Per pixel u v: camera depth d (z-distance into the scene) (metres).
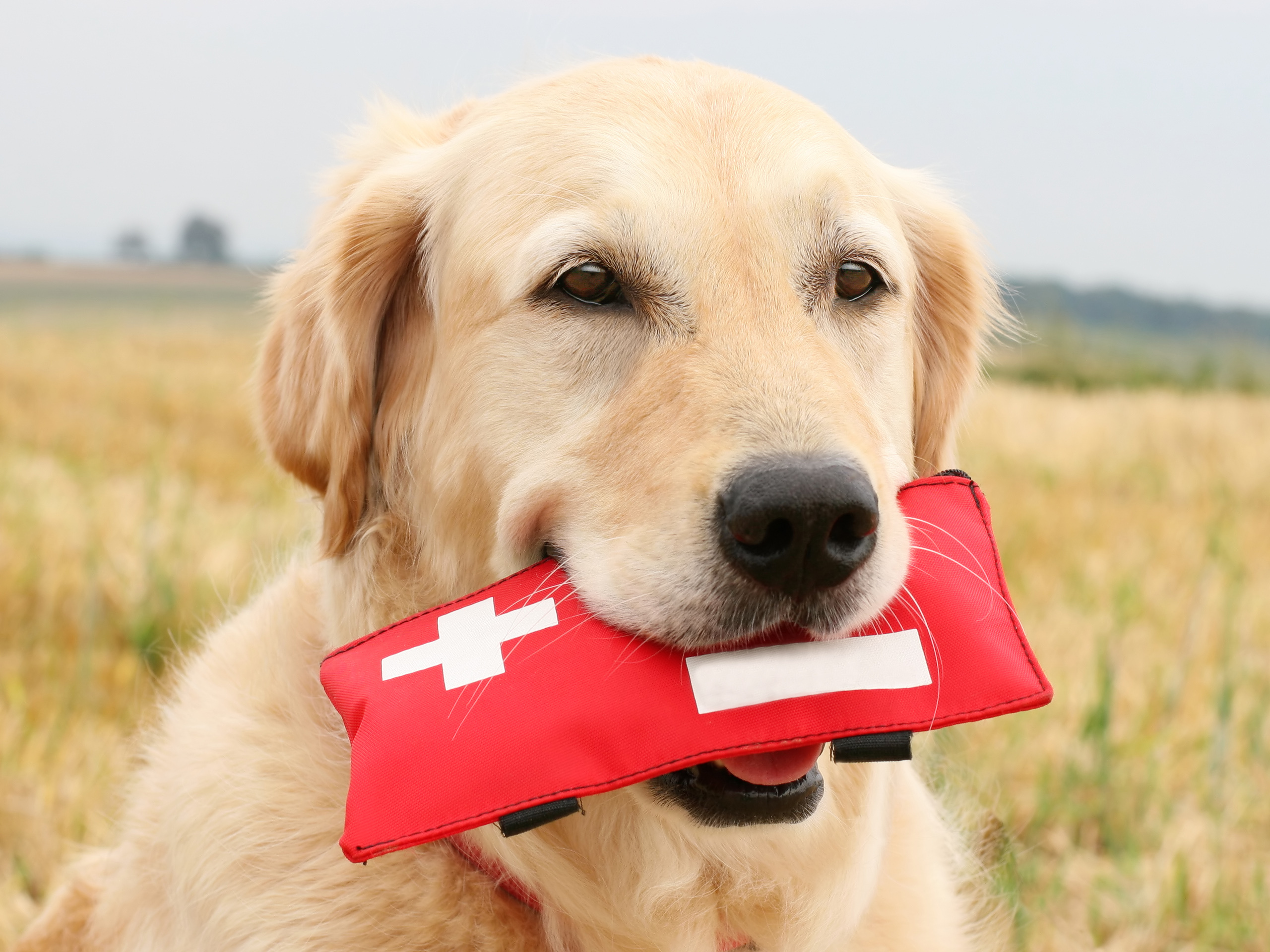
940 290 0.84
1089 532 2.25
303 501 0.81
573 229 0.71
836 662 0.67
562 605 0.69
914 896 0.79
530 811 0.65
